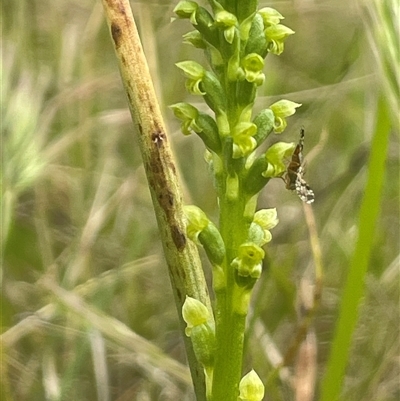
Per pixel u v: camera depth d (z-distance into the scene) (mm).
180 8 269
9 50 523
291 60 688
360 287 329
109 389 463
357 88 575
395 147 563
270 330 464
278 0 637
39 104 494
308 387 365
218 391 271
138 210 581
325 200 551
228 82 270
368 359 462
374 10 303
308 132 583
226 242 270
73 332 451
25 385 440
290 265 491
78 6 656
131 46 283
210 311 282
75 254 504
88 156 577
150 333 509
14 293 510
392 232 563
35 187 515
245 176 270
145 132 282
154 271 544
